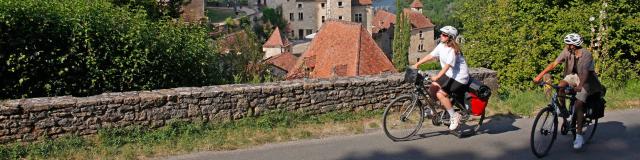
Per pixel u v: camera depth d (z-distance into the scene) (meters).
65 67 13.24
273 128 8.21
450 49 7.23
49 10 13.32
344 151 7.15
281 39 77.50
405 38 73.06
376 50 30.14
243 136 7.75
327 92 9.06
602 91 7.32
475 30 27.47
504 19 22.66
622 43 17.55
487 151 7.22
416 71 7.50
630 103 10.63
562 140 7.77
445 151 7.20
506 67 21.84
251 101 8.54
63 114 7.39
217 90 8.32
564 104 7.18
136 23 14.90
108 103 7.61
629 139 7.93
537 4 20.95
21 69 12.72
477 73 10.51
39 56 12.90
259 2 109.00
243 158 6.84
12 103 7.21
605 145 7.62
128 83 14.15
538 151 6.95
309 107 8.95
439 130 8.16
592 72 7.10
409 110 7.72
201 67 16.36
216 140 7.48
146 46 14.48
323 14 99.31
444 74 7.46
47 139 7.32
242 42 21.05
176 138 7.64
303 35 99.44
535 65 19.92
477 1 28.27
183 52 15.82
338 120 8.81
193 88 8.41
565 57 7.10
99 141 7.43
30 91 12.87
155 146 7.24
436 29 103.44
